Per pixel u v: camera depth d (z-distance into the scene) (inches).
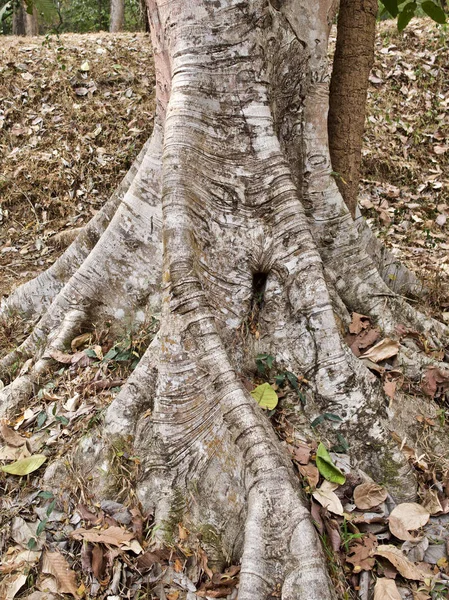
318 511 97.9
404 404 121.1
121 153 264.7
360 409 111.6
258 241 114.9
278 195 115.0
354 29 146.5
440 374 129.4
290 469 95.4
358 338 130.9
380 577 95.7
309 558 84.5
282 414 112.0
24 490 111.9
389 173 268.5
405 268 168.9
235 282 114.6
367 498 104.3
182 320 102.2
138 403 113.0
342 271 140.1
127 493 105.9
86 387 128.3
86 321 142.9
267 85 117.6
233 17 112.3
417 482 111.2
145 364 115.3
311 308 113.2
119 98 292.5
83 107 285.0
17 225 243.4
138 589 94.1
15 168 257.1
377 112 293.9
